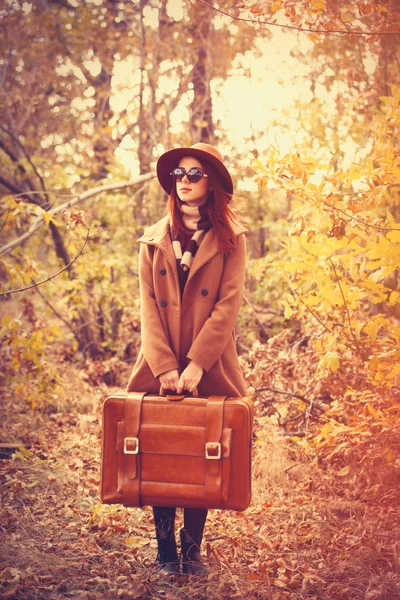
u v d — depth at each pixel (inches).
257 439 173.5
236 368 112.8
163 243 110.6
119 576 108.8
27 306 239.6
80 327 280.7
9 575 106.0
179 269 110.4
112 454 104.6
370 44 203.2
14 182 315.0
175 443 101.6
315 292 148.9
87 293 291.3
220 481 100.0
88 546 120.5
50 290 299.4
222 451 100.0
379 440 140.4
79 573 110.2
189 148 111.1
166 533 111.6
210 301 109.0
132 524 132.9
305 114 245.9
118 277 291.4
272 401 194.2
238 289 110.1
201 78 276.2
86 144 336.8
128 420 103.0
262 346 186.9
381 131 134.4
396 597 101.2
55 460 171.9
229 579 107.0
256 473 157.1
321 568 110.9
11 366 198.5
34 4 327.9
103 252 277.4
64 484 152.3
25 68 345.4
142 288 112.5
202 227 110.7
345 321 147.9
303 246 137.6
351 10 145.6
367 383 161.3
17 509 136.8
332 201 133.6
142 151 296.5
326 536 122.6
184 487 101.3
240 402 101.8
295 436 173.6
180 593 104.1
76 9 320.2
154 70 286.7
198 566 109.5
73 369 254.5
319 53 234.8
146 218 306.5
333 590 104.4
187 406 102.1
